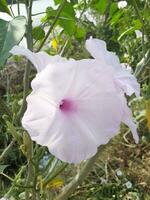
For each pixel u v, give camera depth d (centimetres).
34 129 22
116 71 25
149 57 37
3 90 94
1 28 31
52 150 22
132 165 82
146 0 47
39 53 24
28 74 36
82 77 23
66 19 43
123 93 23
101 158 81
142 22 39
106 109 23
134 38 70
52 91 22
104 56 25
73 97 23
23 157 86
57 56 24
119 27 64
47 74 22
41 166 61
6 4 38
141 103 40
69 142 23
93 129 23
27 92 36
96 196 68
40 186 35
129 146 77
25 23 31
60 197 36
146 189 78
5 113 37
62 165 36
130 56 66
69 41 43
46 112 23
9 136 83
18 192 40
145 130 79
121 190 73
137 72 38
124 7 61
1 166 39
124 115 24
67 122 23
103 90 23
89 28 55
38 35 42
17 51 24
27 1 37
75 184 35
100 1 46
